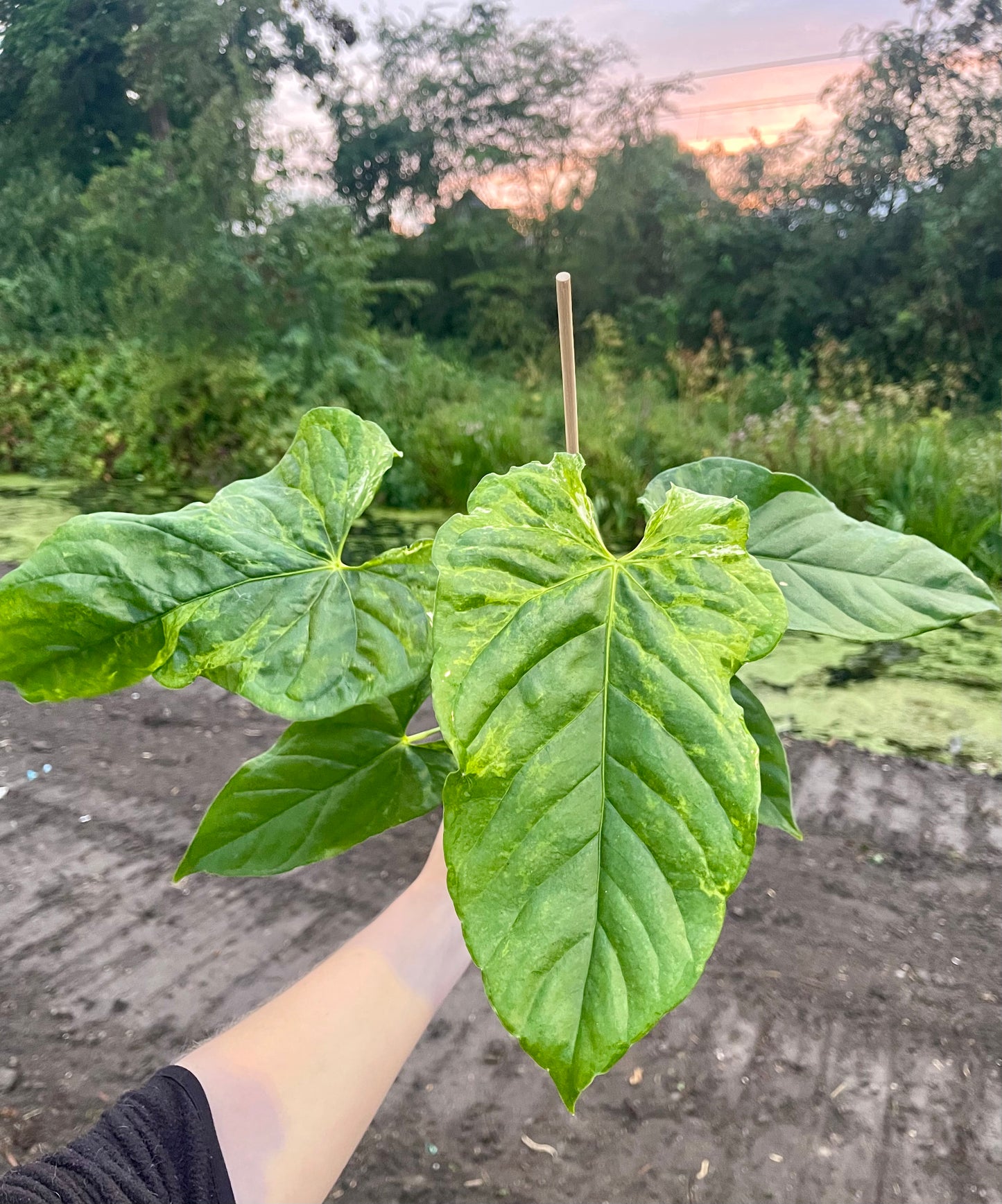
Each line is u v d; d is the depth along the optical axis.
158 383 6.58
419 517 5.60
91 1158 0.48
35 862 2.46
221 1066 0.54
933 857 2.43
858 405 5.75
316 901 2.31
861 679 3.47
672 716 0.35
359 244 7.48
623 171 10.18
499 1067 1.85
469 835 0.35
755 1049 1.88
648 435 5.83
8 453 7.07
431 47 10.62
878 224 8.93
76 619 0.46
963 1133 1.70
